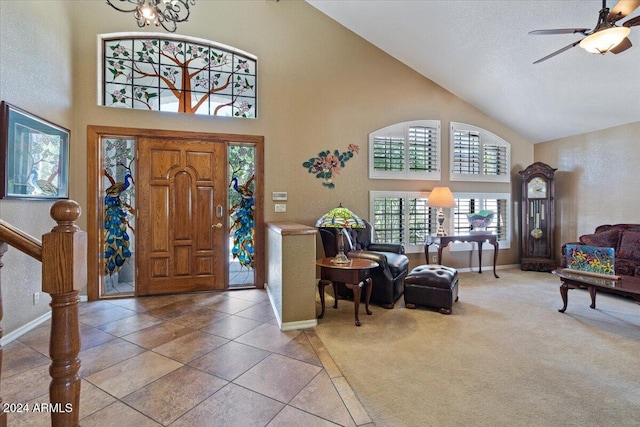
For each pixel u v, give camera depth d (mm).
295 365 2166
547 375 2051
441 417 1647
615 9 2244
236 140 4047
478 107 5270
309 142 4363
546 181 5188
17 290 2613
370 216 4691
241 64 4164
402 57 4762
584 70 3717
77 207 1033
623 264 3766
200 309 3305
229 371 2084
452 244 5156
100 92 3619
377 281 3426
